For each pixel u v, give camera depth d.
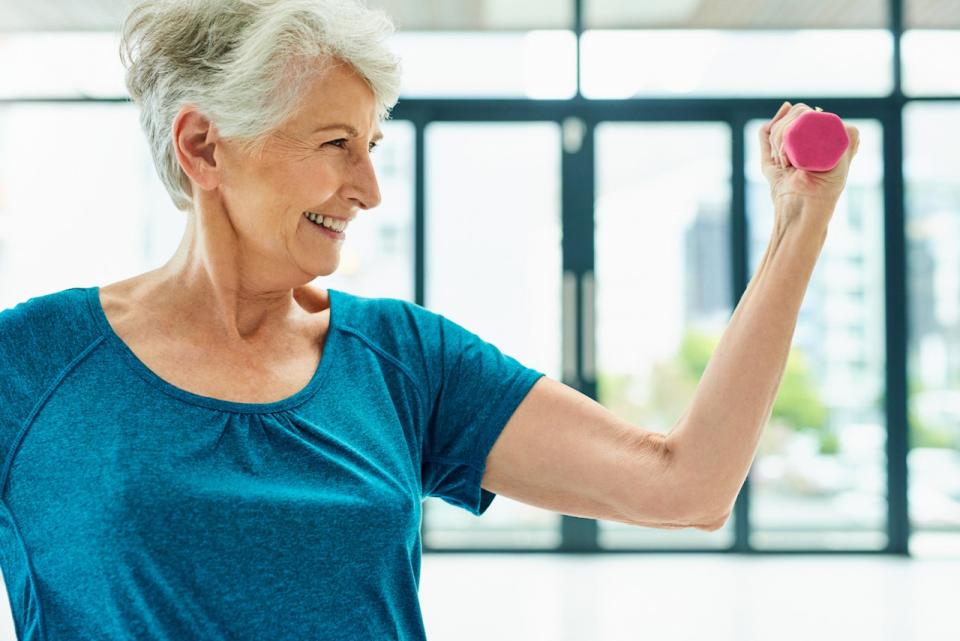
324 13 0.70
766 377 0.73
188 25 0.72
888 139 4.62
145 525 0.67
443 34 4.60
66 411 0.70
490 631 3.33
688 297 4.63
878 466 4.60
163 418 0.70
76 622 0.68
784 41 4.60
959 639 3.27
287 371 0.78
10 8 4.55
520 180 4.65
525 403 0.82
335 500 0.72
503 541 4.59
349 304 0.84
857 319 4.62
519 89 4.62
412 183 4.62
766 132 0.77
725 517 0.80
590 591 3.89
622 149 4.64
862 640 3.25
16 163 4.57
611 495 0.80
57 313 0.73
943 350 4.62
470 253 4.66
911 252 4.65
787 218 0.73
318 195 0.73
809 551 4.57
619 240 4.63
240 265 0.75
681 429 0.77
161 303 0.76
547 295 4.64
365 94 0.73
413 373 0.82
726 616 3.54
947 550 4.59
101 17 4.55
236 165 0.72
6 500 0.69
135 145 4.57
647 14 4.60
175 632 0.68
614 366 4.62
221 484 0.70
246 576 0.69
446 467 0.84
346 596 0.72
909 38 4.59
